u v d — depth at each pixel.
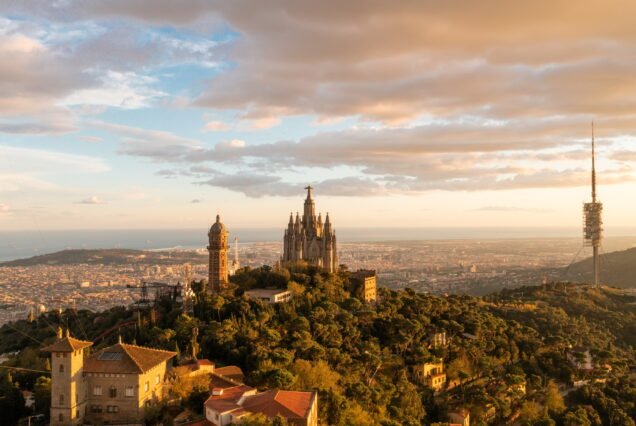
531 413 173.88
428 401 173.75
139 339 169.88
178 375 129.12
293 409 107.38
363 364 175.75
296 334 170.62
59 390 109.81
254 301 197.00
